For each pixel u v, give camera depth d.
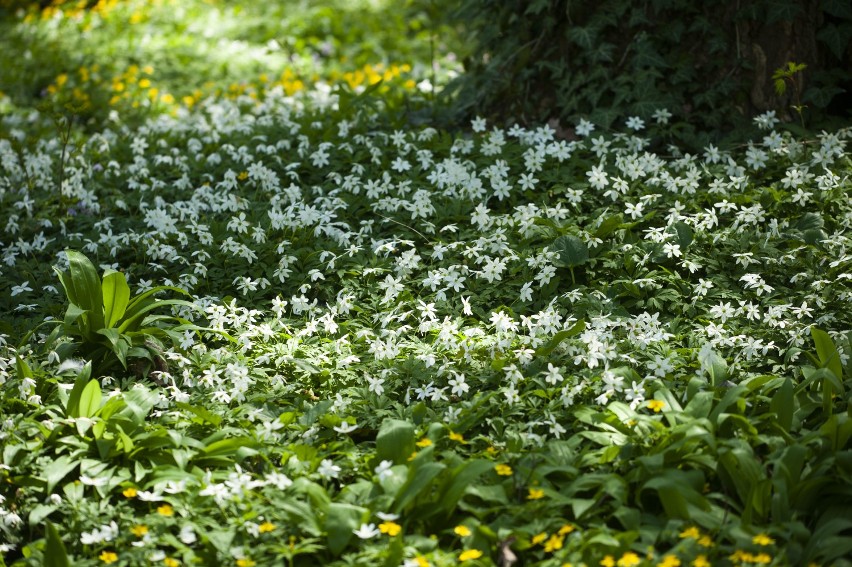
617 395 5.50
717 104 8.71
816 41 8.70
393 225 7.65
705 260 6.83
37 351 6.23
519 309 6.50
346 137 8.96
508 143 8.45
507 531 4.31
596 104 8.88
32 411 5.40
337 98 10.91
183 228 7.73
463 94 10.01
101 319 6.00
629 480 4.62
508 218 7.21
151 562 4.32
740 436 4.82
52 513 4.86
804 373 5.61
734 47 8.70
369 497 4.61
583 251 6.82
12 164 9.50
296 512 4.40
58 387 5.47
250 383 5.71
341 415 5.42
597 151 8.02
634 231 7.39
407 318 6.61
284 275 6.98
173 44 16.75
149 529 4.52
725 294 6.51
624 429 5.04
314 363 6.04
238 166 8.79
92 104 13.20
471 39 10.55
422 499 4.52
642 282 6.53
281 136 9.16
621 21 8.98
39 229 8.20
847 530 4.38
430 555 4.18
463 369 5.91
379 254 7.33
